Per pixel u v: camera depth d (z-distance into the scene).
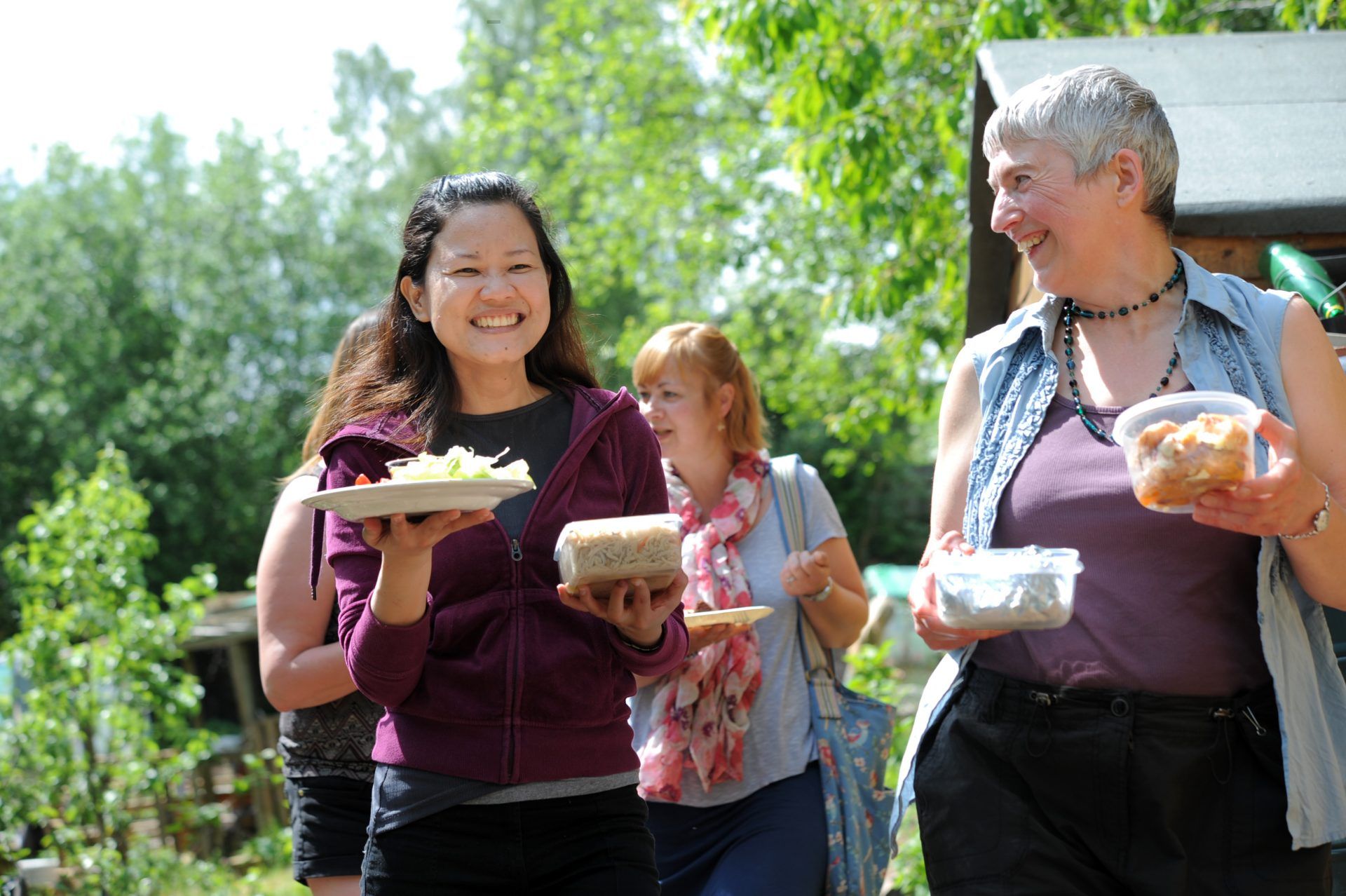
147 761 8.45
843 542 3.57
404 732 2.33
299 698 2.93
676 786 3.27
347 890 2.96
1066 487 2.32
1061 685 2.29
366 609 2.22
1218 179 3.63
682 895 3.30
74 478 8.79
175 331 30.34
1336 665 2.31
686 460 3.62
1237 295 2.32
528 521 2.35
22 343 29.28
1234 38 4.47
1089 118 2.26
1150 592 2.24
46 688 8.23
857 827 3.21
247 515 28.08
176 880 8.95
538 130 19.27
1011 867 2.33
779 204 15.10
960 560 2.18
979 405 2.54
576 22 18.03
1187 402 2.05
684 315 16.86
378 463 2.40
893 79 10.29
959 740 2.43
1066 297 2.40
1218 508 1.99
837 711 3.35
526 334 2.40
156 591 27.62
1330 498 2.07
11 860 7.88
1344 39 4.39
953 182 9.90
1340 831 2.21
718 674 3.29
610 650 2.37
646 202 16.55
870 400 12.44
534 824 2.30
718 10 9.80
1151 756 2.21
